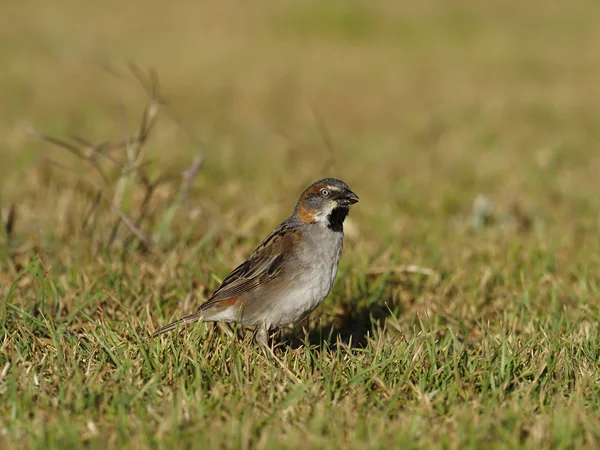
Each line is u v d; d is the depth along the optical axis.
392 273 11.66
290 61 34.72
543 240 13.12
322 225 9.34
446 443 6.77
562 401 7.52
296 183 17.38
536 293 11.12
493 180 18.20
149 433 6.86
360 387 7.80
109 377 8.00
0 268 11.39
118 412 7.23
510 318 10.04
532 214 15.18
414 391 7.80
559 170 19.02
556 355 8.52
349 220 13.91
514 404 7.36
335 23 41.66
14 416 7.18
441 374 8.16
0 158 19.25
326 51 36.88
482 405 7.48
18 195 15.38
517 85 30.06
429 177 18.44
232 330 9.62
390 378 8.04
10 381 7.61
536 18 43.41
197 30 40.84
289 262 9.22
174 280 10.90
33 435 6.80
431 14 44.00
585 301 10.65
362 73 32.59
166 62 34.03
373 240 13.48
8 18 42.34
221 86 30.06
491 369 8.14
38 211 14.37
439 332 10.04
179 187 14.53
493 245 12.94
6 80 30.48
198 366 7.89
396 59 35.16
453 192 16.69
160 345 8.50
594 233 14.23
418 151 21.36
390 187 17.39
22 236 12.93
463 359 8.48
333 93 29.30
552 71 32.47
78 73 32.03
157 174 14.58
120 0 48.19
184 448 6.62
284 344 9.58
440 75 32.03
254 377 8.10
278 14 43.56
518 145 21.80
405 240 13.55
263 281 9.22
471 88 29.62
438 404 7.52
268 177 17.70
